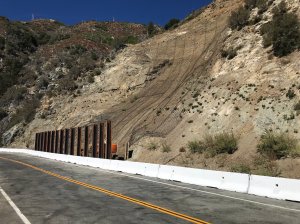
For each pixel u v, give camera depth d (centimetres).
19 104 7606
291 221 1041
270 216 1112
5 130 7206
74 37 10262
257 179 1622
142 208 1237
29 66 9031
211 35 5250
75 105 6112
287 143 2339
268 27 3719
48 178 2206
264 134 2595
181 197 1490
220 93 3428
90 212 1168
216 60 4106
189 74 4641
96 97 5906
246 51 3722
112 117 4966
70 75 7025
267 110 2795
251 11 4281
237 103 3112
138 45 6556
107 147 3603
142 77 5550
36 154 5169
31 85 7962
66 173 2553
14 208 1245
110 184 1931
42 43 11194
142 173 2523
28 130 6612
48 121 6350
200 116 3350
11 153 5738
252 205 1312
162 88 4888
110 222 1020
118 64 6294
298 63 3050
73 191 1656
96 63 6900
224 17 5388
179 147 3127
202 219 1060
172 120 3725
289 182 1476
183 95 4081
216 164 2580
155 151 3328
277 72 3125
